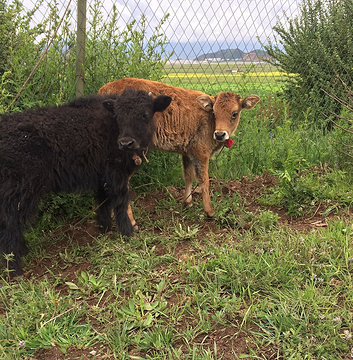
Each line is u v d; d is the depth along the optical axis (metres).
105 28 2.44
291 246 1.62
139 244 1.83
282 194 2.16
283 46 3.89
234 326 1.24
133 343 1.20
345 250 1.55
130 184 2.52
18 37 2.32
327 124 3.50
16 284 1.59
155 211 2.27
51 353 1.19
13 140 1.60
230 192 2.37
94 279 1.51
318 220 1.98
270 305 1.30
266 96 3.91
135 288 1.44
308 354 1.09
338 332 1.17
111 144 1.79
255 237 1.82
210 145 2.24
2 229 1.64
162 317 1.30
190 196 2.35
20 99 2.26
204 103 2.14
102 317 1.32
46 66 2.31
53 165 1.69
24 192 1.62
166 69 2.67
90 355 1.17
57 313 1.35
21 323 1.31
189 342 1.18
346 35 3.64
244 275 1.43
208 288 1.42
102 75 2.45
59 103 2.22
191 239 1.86
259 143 2.90
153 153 2.56
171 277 1.52
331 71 3.63
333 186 2.25
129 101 1.73
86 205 2.26
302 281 1.43
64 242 2.02
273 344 1.15
